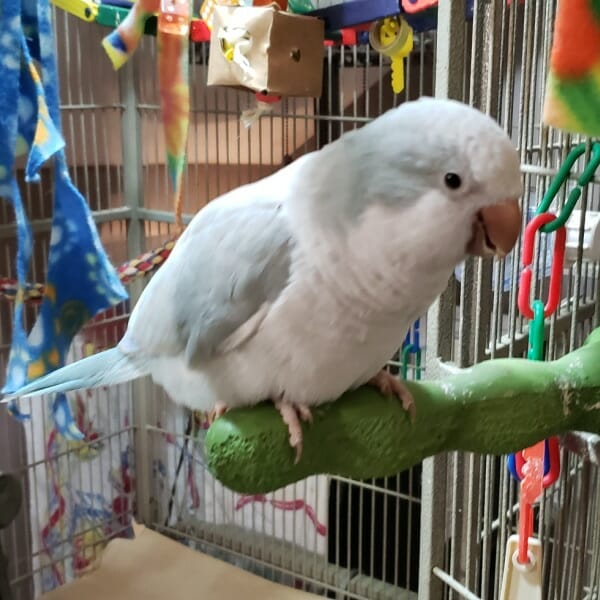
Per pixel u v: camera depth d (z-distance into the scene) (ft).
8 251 4.32
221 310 2.02
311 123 4.46
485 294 2.81
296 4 3.83
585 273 3.53
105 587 4.59
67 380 2.47
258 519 5.02
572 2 1.73
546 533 3.34
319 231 1.90
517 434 2.19
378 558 4.73
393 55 3.60
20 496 3.53
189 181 4.87
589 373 2.23
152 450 5.22
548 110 1.81
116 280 3.64
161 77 3.80
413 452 2.14
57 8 4.26
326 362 2.00
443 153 1.78
